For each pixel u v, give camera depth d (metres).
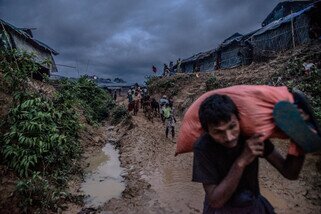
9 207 4.34
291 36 17.64
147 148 9.51
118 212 4.91
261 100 1.68
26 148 5.66
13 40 15.36
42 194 4.80
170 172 7.11
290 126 1.58
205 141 1.69
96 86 18.52
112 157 8.93
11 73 6.92
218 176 1.68
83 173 6.96
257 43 20.16
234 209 1.75
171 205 5.10
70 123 7.99
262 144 1.53
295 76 12.02
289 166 1.75
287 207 4.69
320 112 7.37
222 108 1.49
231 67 23.12
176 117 17.16
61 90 13.50
